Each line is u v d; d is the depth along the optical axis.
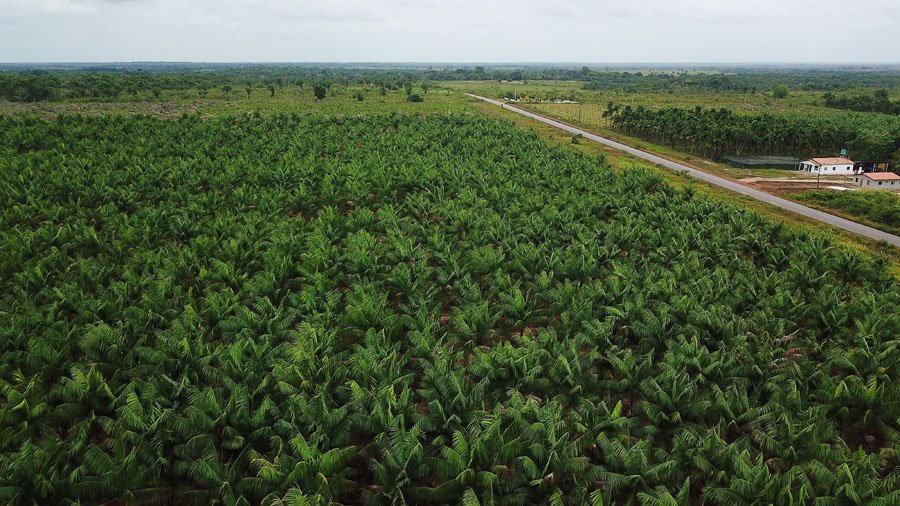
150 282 37.44
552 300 37.53
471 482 22.42
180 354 29.27
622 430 25.59
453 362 31.08
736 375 30.11
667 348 32.84
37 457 21.77
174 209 55.69
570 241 49.75
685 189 68.50
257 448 24.75
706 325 34.03
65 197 60.31
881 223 67.69
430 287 40.25
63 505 20.72
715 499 21.73
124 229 47.81
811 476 22.53
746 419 26.77
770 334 34.50
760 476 21.69
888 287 43.88
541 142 100.88
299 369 28.34
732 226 53.84
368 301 35.00
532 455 23.20
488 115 144.00
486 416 26.03
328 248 44.59
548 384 28.64
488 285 42.03
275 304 38.03
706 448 23.86
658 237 49.59
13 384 28.17
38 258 42.31
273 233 48.06
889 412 27.80
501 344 33.50
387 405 26.17
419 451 23.23
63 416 25.55
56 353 29.27
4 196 57.47
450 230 52.16
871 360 30.89
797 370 30.41
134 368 28.66
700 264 44.41
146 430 23.91
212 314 34.16
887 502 20.39
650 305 36.69
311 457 22.61
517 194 63.88
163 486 22.02
